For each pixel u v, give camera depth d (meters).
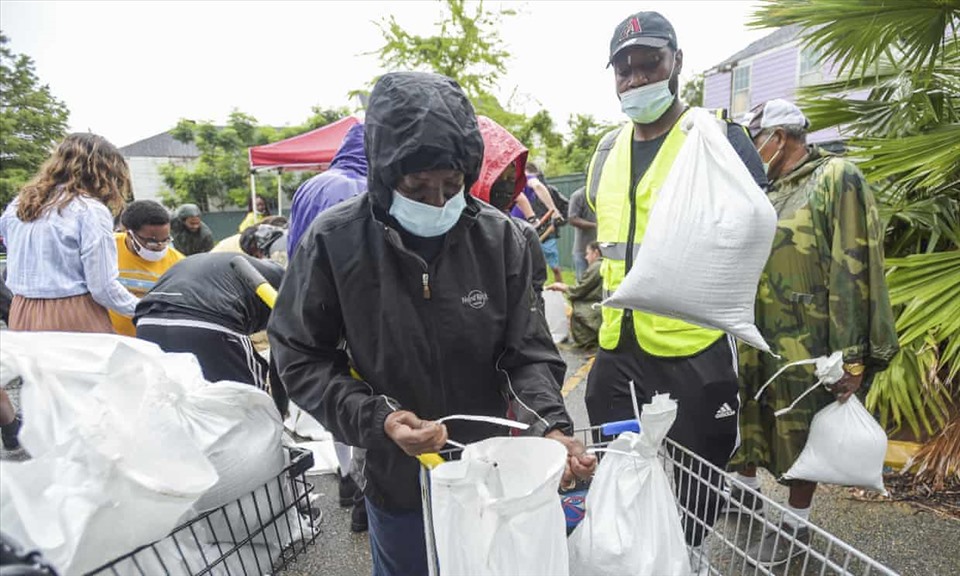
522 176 2.68
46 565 0.74
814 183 2.18
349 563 2.57
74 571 1.05
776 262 2.25
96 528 1.04
